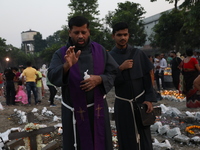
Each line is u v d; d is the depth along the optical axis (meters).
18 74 12.17
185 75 7.44
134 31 40.19
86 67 2.28
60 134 5.23
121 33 3.14
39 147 3.99
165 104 8.74
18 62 68.75
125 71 3.12
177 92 10.81
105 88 2.23
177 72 8.45
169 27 27.55
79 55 2.30
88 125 2.28
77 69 2.26
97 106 2.31
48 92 15.73
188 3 18.20
